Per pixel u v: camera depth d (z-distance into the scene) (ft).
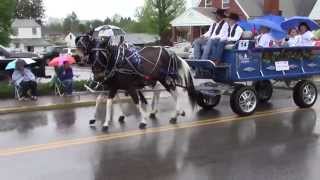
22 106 48.88
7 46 92.94
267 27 46.11
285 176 25.76
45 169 27.61
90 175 26.45
